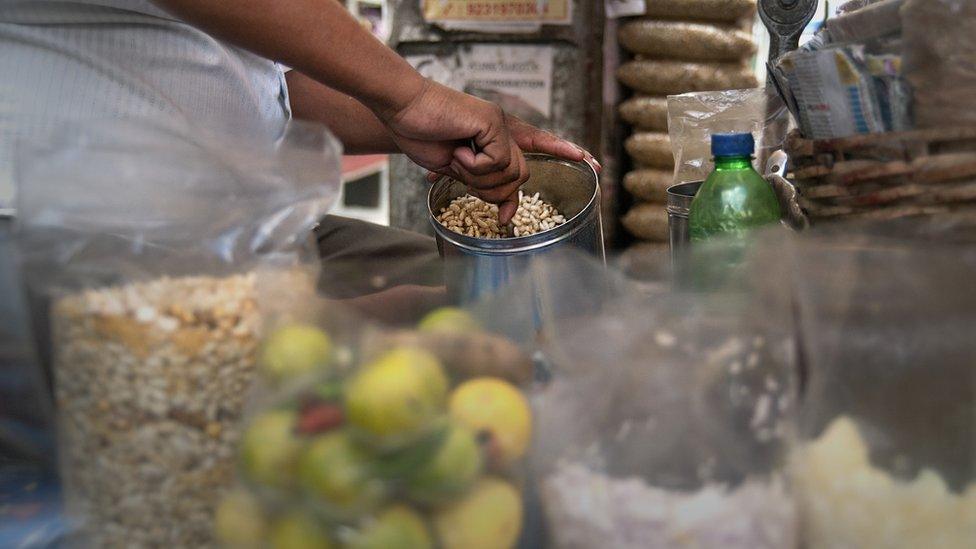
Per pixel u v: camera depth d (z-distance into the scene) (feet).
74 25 4.38
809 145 3.52
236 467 2.58
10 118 4.31
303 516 2.35
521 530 2.51
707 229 3.71
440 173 4.95
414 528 2.33
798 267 2.58
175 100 4.69
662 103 8.52
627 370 2.53
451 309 3.14
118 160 3.01
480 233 4.76
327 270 3.61
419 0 9.04
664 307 2.69
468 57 9.05
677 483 2.42
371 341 2.71
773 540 2.36
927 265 2.47
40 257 2.87
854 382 2.48
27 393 2.91
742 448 2.43
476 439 2.46
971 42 3.08
